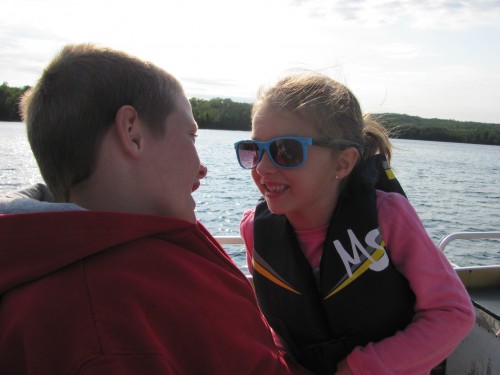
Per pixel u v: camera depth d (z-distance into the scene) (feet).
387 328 4.92
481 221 68.69
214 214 59.31
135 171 3.44
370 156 5.57
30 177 69.67
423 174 120.78
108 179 3.37
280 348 5.68
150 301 2.98
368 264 4.82
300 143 4.74
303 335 5.25
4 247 2.91
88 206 3.38
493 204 83.51
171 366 2.86
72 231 2.94
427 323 4.69
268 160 4.92
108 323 2.70
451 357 8.30
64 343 2.63
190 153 3.78
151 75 3.50
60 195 3.45
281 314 5.34
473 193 95.35
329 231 4.95
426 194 90.33
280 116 4.87
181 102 3.76
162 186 3.59
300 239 5.25
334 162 4.96
